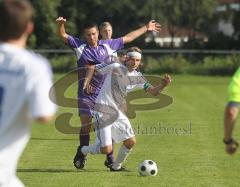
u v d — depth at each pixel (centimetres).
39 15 12412
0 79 1405
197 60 11538
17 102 1405
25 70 1398
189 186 2825
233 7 15488
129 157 3606
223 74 11325
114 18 13512
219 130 4847
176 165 3353
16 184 1491
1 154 1420
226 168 3278
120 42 3431
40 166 3312
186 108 6494
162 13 13662
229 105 1775
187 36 14862
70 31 12975
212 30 14862
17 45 1426
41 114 1380
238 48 12712
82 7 13312
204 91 8588
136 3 13450
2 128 1419
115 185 2820
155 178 2991
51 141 4272
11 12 1381
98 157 3594
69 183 2864
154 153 3750
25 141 1458
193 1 13862
